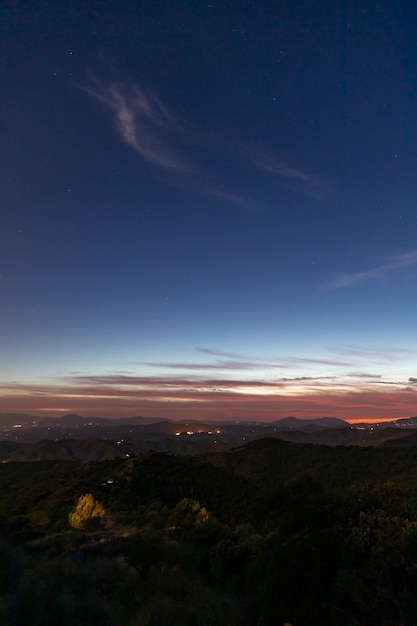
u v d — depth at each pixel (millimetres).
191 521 26359
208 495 58031
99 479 63375
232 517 46719
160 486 58375
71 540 21062
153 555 15047
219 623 10766
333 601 11211
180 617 10422
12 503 60438
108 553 17594
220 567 16047
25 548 19875
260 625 11531
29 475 99125
